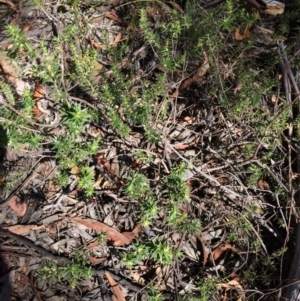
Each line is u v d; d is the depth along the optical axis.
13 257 0.53
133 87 0.58
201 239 0.57
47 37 0.63
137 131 0.60
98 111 0.56
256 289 0.55
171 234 0.56
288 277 0.56
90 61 0.55
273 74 0.65
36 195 0.56
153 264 0.56
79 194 0.57
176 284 0.54
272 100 0.64
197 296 0.53
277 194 0.57
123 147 0.59
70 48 0.57
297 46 0.65
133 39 0.65
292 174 0.58
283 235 0.60
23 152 0.57
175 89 0.62
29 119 0.51
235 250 0.58
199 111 0.62
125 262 0.50
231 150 0.60
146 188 0.53
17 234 0.54
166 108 0.58
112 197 0.57
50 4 0.65
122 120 0.56
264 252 0.57
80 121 0.49
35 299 0.52
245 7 0.68
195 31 0.58
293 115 0.63
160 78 0.54
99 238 0.54
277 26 0.70
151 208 0.50
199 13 0.64
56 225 0.56
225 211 0.58
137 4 0.66
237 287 0.56
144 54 0.64
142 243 0.53
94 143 0.52
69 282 0.53
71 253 0.55
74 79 0.57
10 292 0.52
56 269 0.50
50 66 0.51
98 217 0.57
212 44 0.56
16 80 0.59
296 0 0.68
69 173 0.56
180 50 0.63
